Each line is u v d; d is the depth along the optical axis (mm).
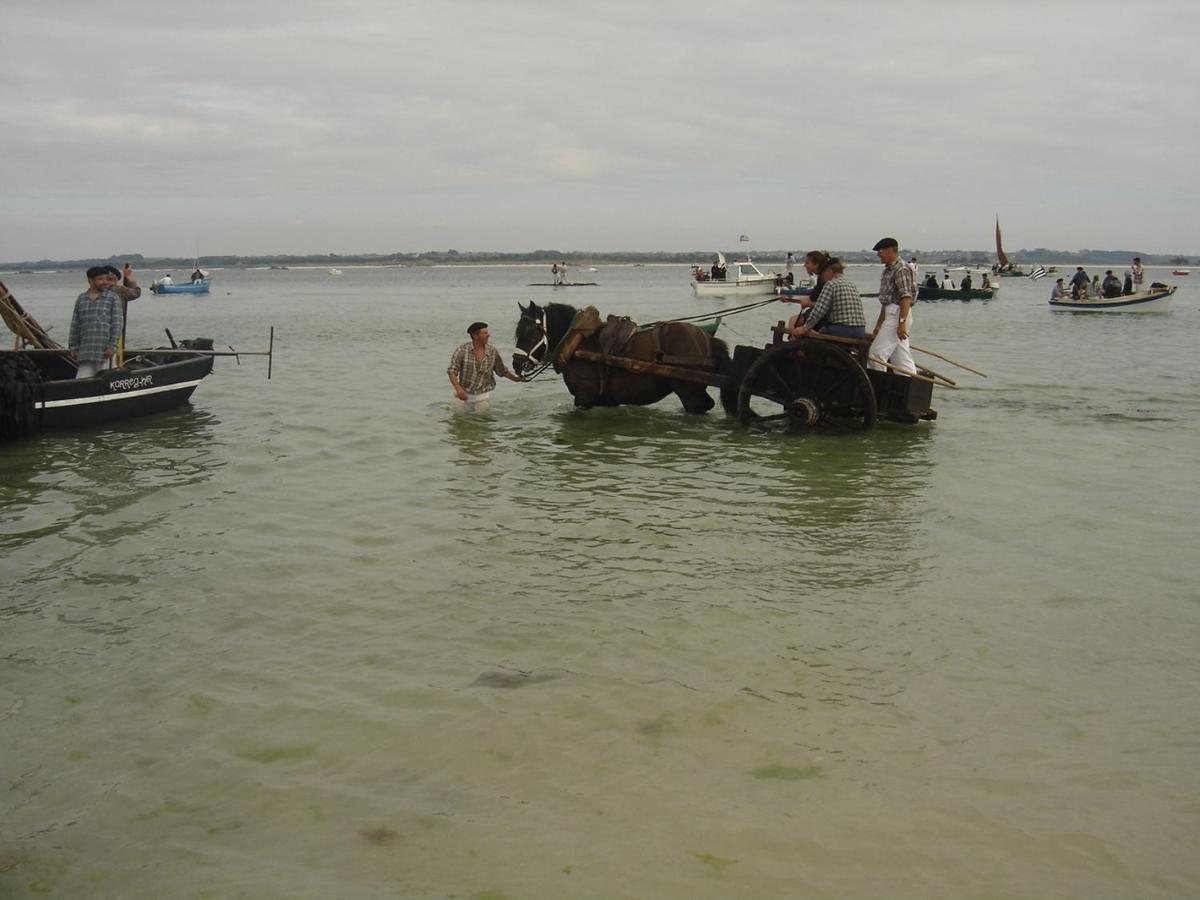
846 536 8508
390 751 4922
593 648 6148
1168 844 4141
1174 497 9766
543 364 14820
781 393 13594
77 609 6895
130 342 30469
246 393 17500
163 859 4098
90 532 8734
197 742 5039
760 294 62062
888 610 6773
